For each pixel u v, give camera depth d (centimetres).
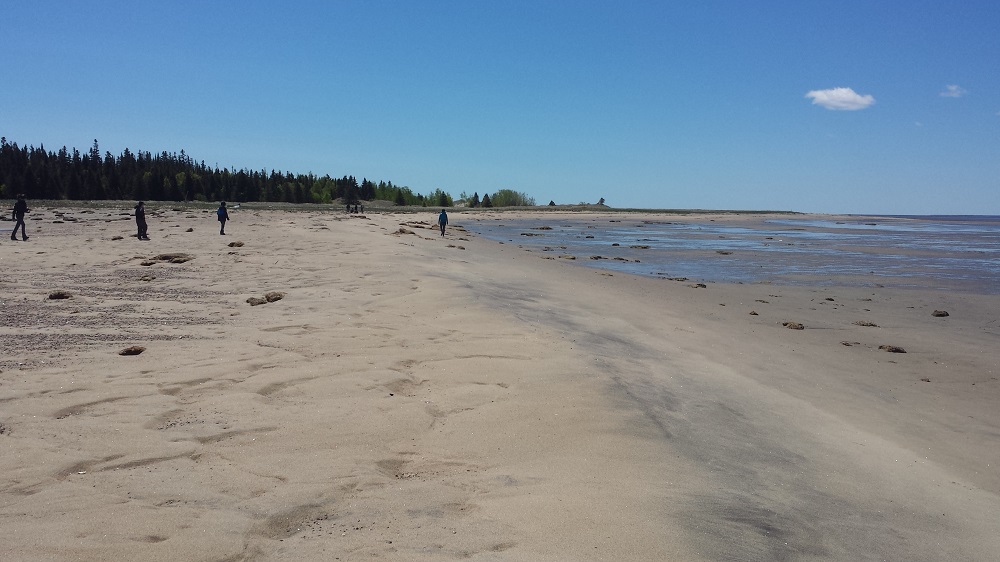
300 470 540
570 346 1014
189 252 2180
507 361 896
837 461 674
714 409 790
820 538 494
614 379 841
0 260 1898
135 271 1702
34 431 594
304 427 635
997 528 559
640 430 671
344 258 2016
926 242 5272
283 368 823
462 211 12138
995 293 2111
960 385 1037
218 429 620
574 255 3350
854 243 4969
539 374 840
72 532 425
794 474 621
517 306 1348
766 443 697
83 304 1227
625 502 512
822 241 5212
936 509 587
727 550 452
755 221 11488
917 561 482
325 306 1240
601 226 7738
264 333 1010
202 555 406
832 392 955
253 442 595
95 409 659
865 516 550
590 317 1347
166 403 683
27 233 3039
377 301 1295
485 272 1964
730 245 4488
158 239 2717
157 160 12712
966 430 830
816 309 1736
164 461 547
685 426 711
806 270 2808
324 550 420
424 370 847
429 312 1203
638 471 577
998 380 1069
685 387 873
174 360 844
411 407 705
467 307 1249
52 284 1462
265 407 684
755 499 547
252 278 1594
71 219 4275
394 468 564
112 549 407
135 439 588
